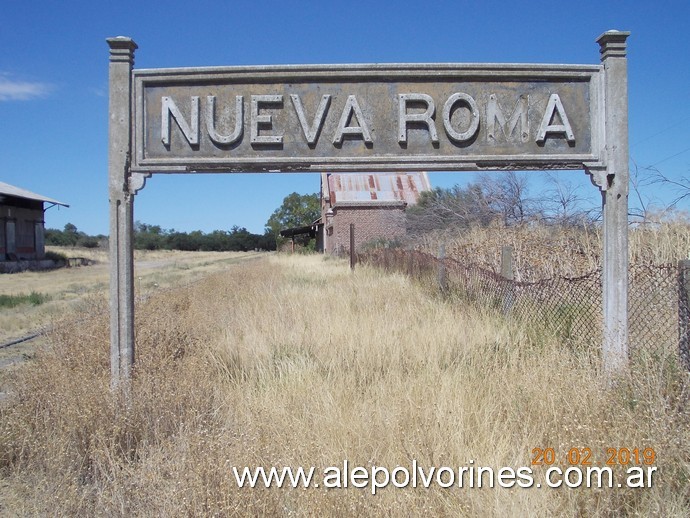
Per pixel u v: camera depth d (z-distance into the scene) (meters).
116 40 5.50
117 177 5.53
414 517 3.31
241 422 4.77
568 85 5.67
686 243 9.43
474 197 23.14
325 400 5.04
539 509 3.33
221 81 5.64
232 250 107.00
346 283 15.95
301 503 3.41
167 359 6.39
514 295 8.91
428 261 14.51
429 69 5.59
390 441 4.15
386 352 7.18
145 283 24.47
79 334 7.60
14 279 34.34
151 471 3.86
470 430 4.34
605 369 5.14
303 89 5.66
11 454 4.52
